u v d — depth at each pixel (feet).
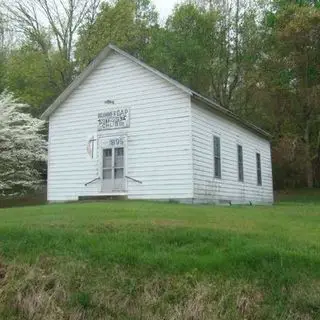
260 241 27.43
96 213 39.01
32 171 93.40
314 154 125.39
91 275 24.72
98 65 70.54
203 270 23.85
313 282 22.17
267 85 122.42
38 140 90.12
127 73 67.97
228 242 27.17
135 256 25.48
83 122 71.15
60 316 22.85
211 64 132.46
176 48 124.47
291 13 117.70
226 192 72.28
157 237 28.43
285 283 22.34
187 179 61.67
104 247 27.04
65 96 72.64
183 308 22.02
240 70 135.23
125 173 66.39
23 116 88.69
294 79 121.49
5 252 27.94
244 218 37.96
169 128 63.77
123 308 22.68
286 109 123.44
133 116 66.80
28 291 24.45
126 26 126.62
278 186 133.69
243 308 21.54
